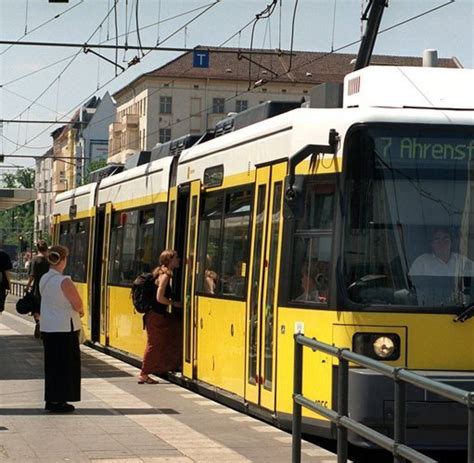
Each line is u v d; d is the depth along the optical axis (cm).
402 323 1197
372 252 1212
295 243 1303
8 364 2145
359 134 1224
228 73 11162
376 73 1303
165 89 11225
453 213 1219
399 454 778
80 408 1512
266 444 1250
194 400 1628
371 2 1877
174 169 1955
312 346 953
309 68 11269
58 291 1463
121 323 2300
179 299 1838
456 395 680
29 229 15775
